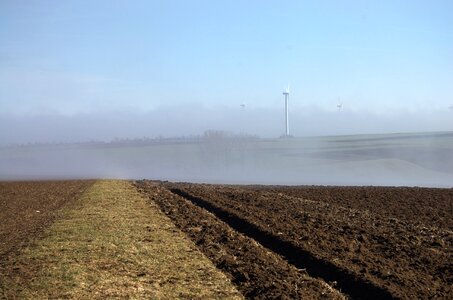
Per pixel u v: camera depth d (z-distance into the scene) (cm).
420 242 1641
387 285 1152
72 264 1295
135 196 3056
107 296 1041
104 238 1631
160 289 1097
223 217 2272
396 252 1492
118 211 2312
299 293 1092
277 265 1342
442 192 3575
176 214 2255
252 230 1883
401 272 1272
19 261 1335
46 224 1997
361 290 1172
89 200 2802
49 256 1391
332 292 1130
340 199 3081
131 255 1403
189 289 1100
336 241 1634
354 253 1477
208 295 1060
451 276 1241
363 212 2400
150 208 2455
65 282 1135
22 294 1055
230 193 3366
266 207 2525
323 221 2031
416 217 2288
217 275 1219
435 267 1323
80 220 2033
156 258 1377
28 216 2277
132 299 1020
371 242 1645
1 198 3142
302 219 2097
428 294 1092
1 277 1180
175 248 1506
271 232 1764
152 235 1702
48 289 1087
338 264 1332
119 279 1163
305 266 1408
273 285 1138
